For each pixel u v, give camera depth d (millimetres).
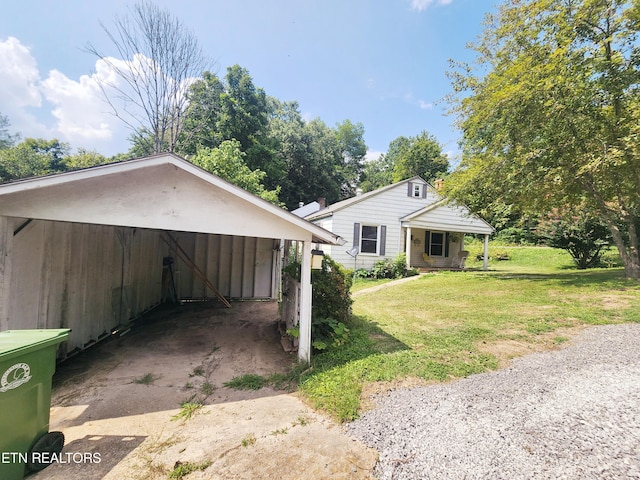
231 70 21766
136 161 3098
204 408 2924
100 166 2988
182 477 1980
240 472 2020
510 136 8594
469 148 11492
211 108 19312
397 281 11438
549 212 11570
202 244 9336
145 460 2160
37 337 2172
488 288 8656
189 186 3527
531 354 3904
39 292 3646
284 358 4320
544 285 8273
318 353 4281
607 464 1963
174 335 5492
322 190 28984
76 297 4426
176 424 2641
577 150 7637
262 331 5828
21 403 1970
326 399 2971
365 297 8453
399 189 13852
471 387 3121
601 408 2604
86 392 3244
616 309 5512
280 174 24625
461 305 6840
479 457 2102
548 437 2268
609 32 7320
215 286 9391
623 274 8688
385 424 2549
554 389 2977
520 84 7480
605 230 11266
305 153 27719
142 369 3895
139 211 3359
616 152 6660
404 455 2170
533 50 7918
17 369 1942
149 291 7609
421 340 4551
